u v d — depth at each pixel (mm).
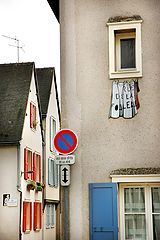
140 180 10867
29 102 25453
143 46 11422
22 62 27062
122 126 11203
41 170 27156
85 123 11336
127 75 11352
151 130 11086
